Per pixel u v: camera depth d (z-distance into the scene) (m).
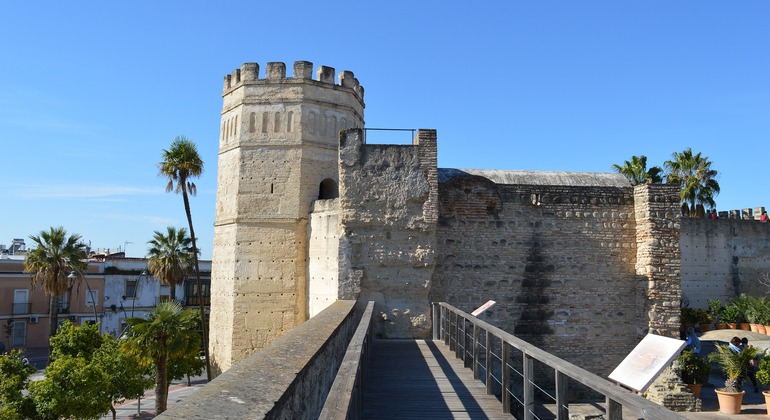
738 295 36.50
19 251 61.06
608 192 21.77
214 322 28.78
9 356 25.45
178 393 39.75
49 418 24.02
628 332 21.20
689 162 42.38
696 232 36.47
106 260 55.00
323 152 28.25
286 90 28.05
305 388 6.17
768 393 17.86
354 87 29.98
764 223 37.62
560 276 21.17
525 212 21.34
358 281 19.39
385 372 12.81
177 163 31.66
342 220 19.75
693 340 20.66
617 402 4.76
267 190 27.53
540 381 20.78
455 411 9.50
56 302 42.50
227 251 28.00
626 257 21.55
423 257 19.62
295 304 26.91
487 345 10.72
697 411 18.56
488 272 20.88
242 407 4.09
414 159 20.06
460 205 21.08
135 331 26.22
